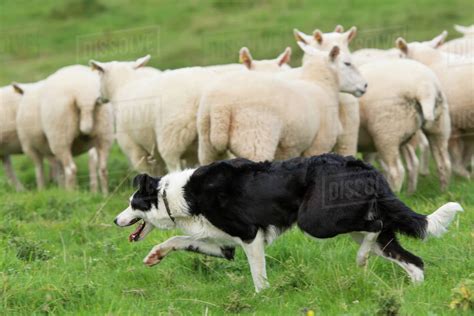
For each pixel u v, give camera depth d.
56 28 30.03
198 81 13.70
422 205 12.77
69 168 16.41
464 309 8.24
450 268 9.69
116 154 20.62
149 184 9.99
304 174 9.48
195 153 14.02
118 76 15.31
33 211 13.99
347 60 13.62
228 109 12.25
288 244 10.99
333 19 27.92
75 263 11.15
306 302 8.99
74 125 16.20
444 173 14.45
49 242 12.28
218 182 9.62
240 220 9.57
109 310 8.91
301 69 14.16
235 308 9.05
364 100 14.20
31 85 17.75
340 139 13.95
